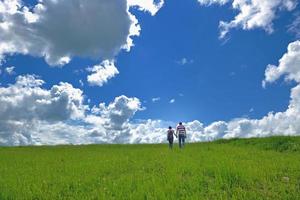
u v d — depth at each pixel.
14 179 18.88
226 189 15.87
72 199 14.77
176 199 14.02
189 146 40.22
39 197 15.25
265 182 16.64
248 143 38.81
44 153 35.88
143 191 14.96
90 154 32.69
